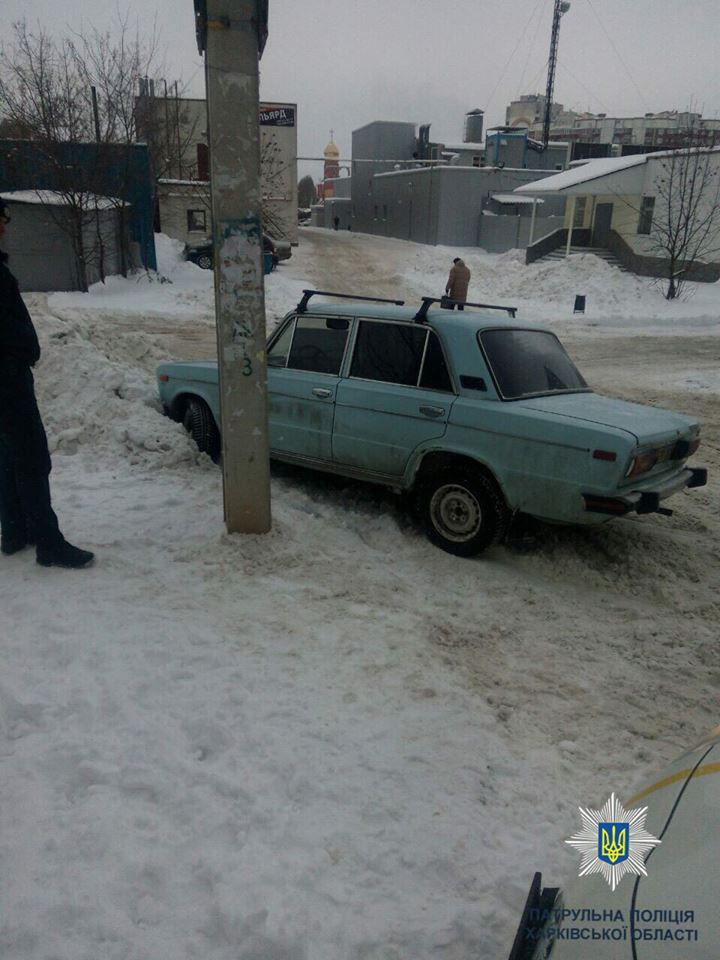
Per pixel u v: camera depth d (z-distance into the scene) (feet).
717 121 180.34
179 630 12.44
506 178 150.82
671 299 84.99
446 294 69.05
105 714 10.11
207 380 22.13
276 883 7.73
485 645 13.61
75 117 73.72
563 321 75.41
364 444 18.60
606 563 17.75
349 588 14.99
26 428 13.29
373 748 10.15
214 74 13.67
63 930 6.98
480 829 8.91
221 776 9.16
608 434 15.01
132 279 80.64
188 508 17.93
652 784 6.35
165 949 6.95
